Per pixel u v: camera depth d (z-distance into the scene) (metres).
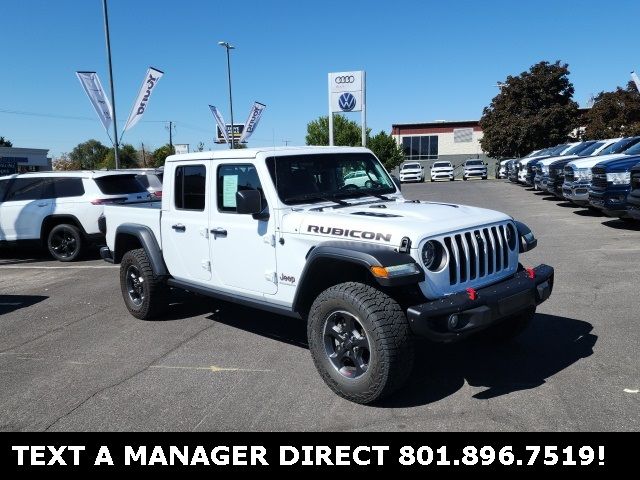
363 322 3.93
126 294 6.75
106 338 6.02
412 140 55.19
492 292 4.10
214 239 5.39
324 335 4.27
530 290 4.30
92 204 11.05
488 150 41.06
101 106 21.38
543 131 37.31
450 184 34.47
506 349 5.08
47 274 10.08
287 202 4.80
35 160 36.06
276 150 5.05
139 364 5.18
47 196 11.57
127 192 11.55
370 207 4.95
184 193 5.75
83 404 4.38
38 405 4.39
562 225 12.51
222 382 4.66
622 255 8.80
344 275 4.57
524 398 4.10
